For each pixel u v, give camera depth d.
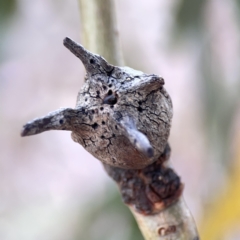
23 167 0.41
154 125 0.13
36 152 0.41
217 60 0.26
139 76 0.13
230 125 0.25
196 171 0.38
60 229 0.33
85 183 0.40
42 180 0.41
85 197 0.31
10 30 0.29
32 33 0.37
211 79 0.26
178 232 0.15
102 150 0.13
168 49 0.29
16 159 0.40
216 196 0.25
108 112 0.13
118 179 0.15
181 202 0.15
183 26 0.27
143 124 0.13
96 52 0.16
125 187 0.15
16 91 0.39
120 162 0.14
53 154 0.42
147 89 0.13
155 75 0.13
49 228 0.37
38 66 0.39
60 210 0.38
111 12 0.16
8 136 0.39
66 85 0.40
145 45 0.38
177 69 0.38
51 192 0.40
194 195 0.38
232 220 0.25
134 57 0.35
